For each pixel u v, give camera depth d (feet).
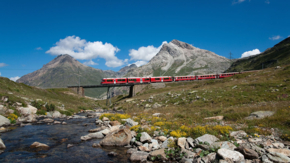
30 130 55.67
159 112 84.94
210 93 111.86
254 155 23.15
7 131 53.31
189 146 30.81
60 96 195.62
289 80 98.07
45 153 33.24
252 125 39.52
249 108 59.11
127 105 172.86
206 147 27.53
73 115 107.34
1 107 71.56
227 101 86.43
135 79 276.00
